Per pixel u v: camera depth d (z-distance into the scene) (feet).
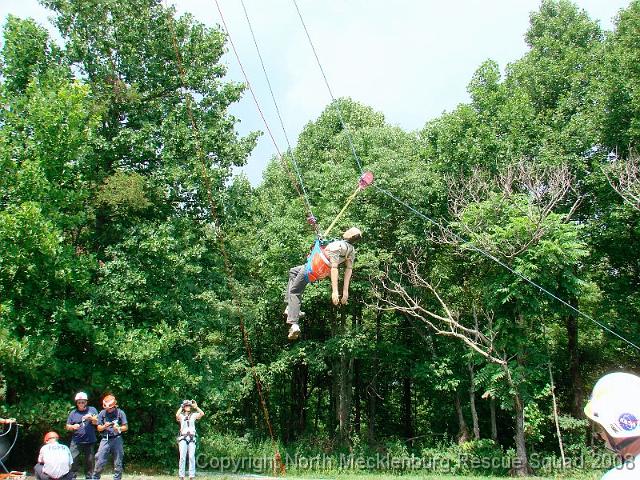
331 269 24.16
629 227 86.53
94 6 71.87
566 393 102.94
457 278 95.76
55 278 59.06
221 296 81.66
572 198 89.15
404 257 91.09
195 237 76.69
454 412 105.70
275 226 87.56
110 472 62.69
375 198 88.17
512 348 78.59
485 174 85.97
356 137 96.43
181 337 68.95
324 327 107.96
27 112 63.52
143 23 74.33
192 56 77.61
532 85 94.53
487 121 91.50
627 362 98.43
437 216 90.99
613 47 86.43
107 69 71.46
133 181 67.05
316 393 133.59
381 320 111.45
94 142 68.64
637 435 8.11
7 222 55.01
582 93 89.92
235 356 104.83
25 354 53.78
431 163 93.25
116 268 67.56
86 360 66.39
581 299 95.71
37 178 58.59
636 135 77.56
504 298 75.46
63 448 38.04
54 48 70.64
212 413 110.93
